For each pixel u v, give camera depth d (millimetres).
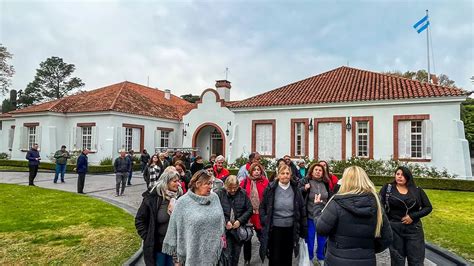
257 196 5875
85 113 24656
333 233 3232
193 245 3604
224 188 5043
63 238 7113
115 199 12391
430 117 15984
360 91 18375
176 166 7633
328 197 5570
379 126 17078
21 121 26438
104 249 6406
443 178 14648
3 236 7234
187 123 27078
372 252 3131
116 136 23922
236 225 4758
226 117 25344
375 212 3096
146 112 26531
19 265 5605
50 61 62125
